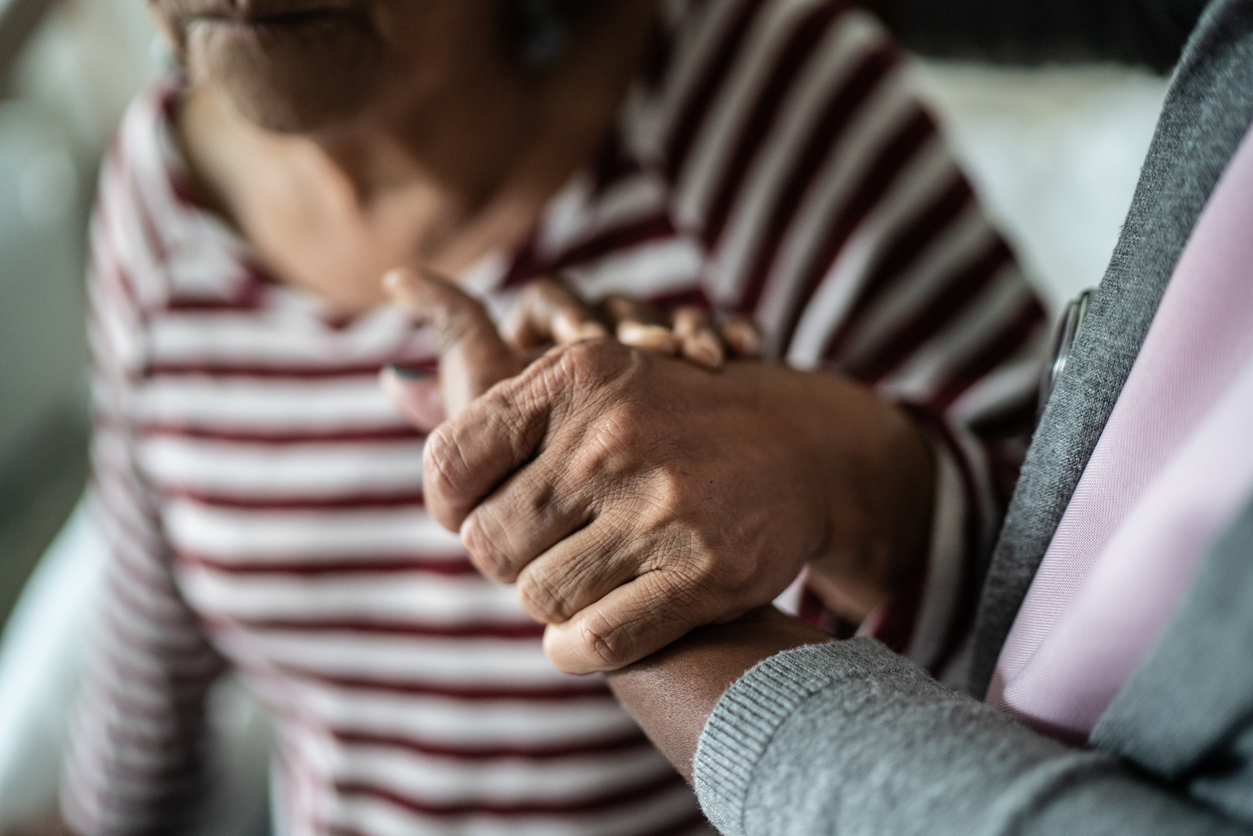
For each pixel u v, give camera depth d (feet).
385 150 1.77
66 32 4.23
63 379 4.64
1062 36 3.10
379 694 2.07
